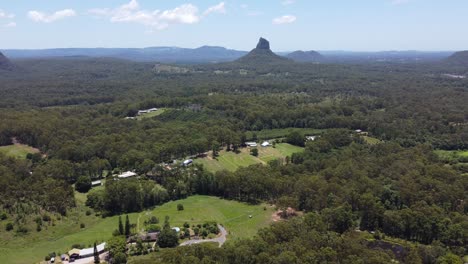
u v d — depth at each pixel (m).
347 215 130.12
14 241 126.94
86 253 118.12
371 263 97.19
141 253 117.88
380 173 173.75
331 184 151.25
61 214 149.38
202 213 152.12
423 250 112.75
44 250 123.69
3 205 147.50
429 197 143.88
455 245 121.50
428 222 126.00
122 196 158.12
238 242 108.06
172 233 123.44
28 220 139.50
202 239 127.62
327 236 110.69
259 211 153.38
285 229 113.75
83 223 144.62
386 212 134.50
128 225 132.25
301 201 152.00
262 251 100.88
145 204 163.50
